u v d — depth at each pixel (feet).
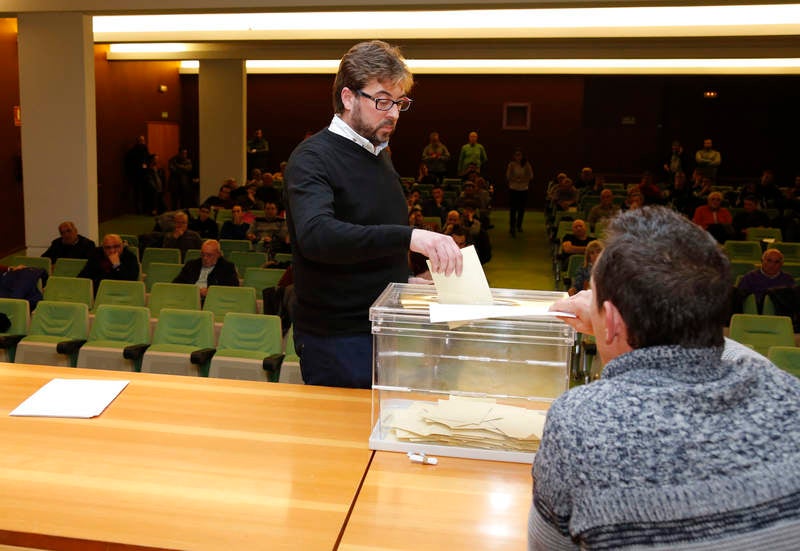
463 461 5.19
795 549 2.70
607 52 36.14
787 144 55.93
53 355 16.80
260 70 53.78
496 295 5.71
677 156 50.75
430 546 4.12
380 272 6.21
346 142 6.03
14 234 38.19
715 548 2.70
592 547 2.81
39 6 27.20
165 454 5.12
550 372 5.25
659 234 3.13
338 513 4.42
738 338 17.29
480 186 43.80
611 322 3.19
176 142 58.75
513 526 4.37
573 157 56.65
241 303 19.29
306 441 5.41
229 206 38.55
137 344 16.74
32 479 4.71
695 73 47.14
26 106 28.07
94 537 4.08
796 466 2.79
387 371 5.36
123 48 47.42
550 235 35.76
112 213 50.11
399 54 5.98
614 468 2.81
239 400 6.15
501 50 36.99
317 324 6.39
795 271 24.11
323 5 24.73
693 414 2.88
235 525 4.25
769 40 31.24
